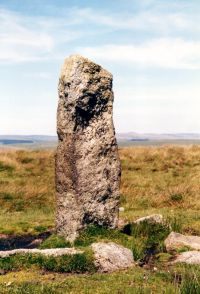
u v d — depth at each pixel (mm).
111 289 9914
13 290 9688
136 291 9508
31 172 29891
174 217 16969
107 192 14617
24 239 15930
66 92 14383
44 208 22016
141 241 14070
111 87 14891
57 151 14695
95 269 11555
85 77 14328
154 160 34250
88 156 14406
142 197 22859
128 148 39625
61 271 11484
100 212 14500
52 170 30656
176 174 29500
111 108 14852
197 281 9430
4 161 31750
